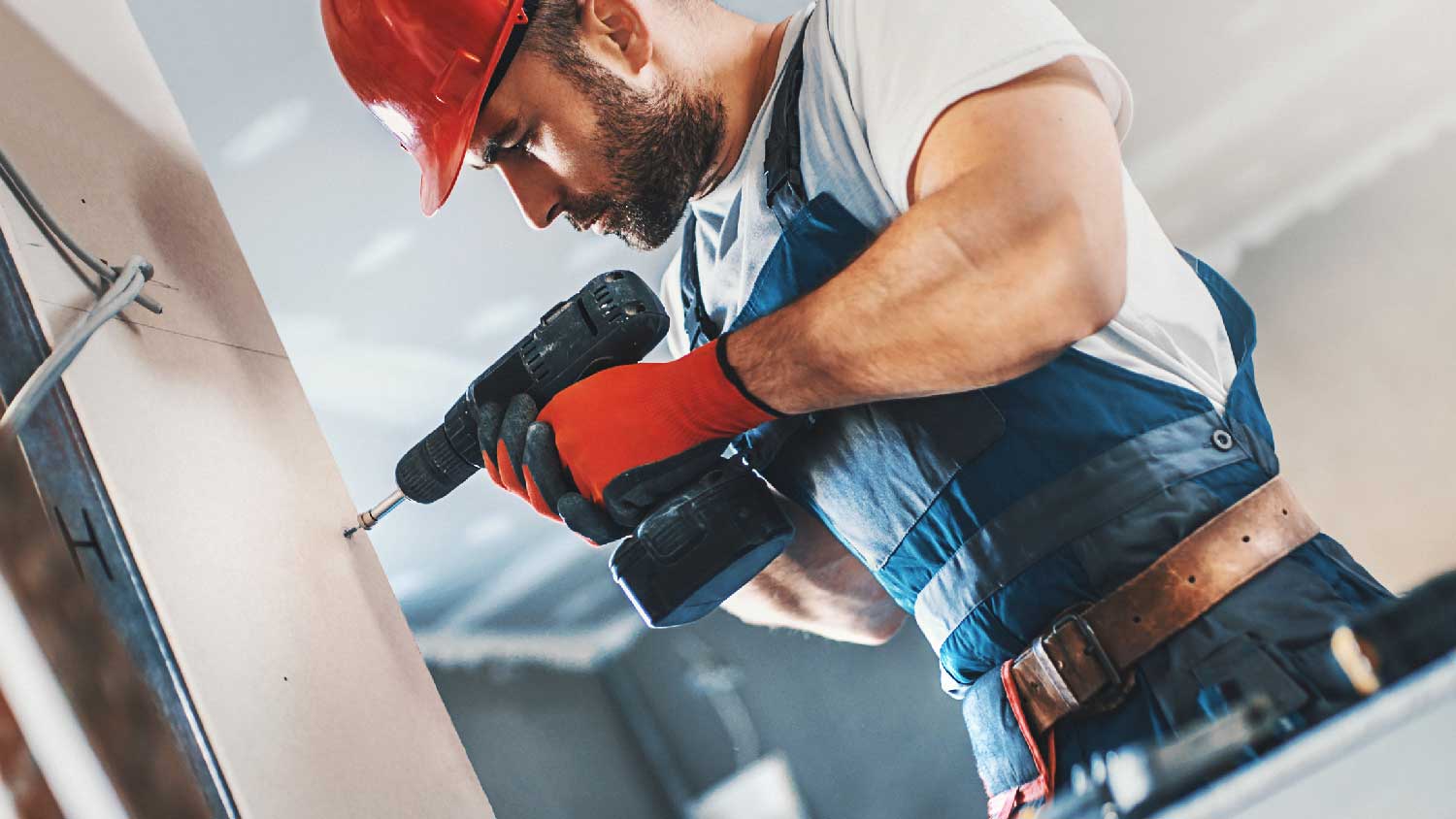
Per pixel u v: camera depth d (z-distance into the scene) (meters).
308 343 2.35
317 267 2.25
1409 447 3.02
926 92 0.84
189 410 0.81
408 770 0.85
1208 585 0.81
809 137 0.94
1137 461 0.84
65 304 0.72
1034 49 0.81
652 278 2.59
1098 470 0.85
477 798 0.94
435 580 2.91
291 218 2.14
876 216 0.92
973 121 0.81
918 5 0.87
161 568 0.68
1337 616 0.78
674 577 0.94
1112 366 0.87
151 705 0.43
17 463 0.45
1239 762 0.71
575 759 3.19
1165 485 0.84
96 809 0.39
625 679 3.39
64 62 0.89
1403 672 0.55
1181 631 0.80
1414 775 0.44
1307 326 3.12
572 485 0.98
